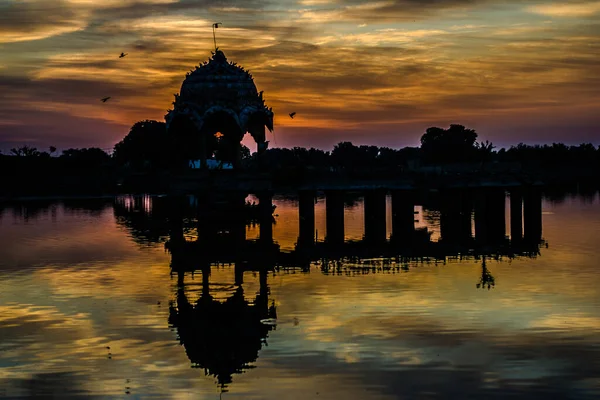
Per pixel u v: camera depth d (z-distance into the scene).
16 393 32.41
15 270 58.00
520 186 71.81
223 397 31.67
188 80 81.44
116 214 104.31
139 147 164.50
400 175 71.38
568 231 77.31
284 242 71.25
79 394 32.25
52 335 40.00
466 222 78.44
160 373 34.56
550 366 34.28
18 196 141.75
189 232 80.38
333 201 71.00
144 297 48.09
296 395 31.70
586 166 181.38
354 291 48.47
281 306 45.12
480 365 34.47
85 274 55.91
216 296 47.97
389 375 33.56
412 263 57.78
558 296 46.34
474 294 47.03
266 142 83.94
